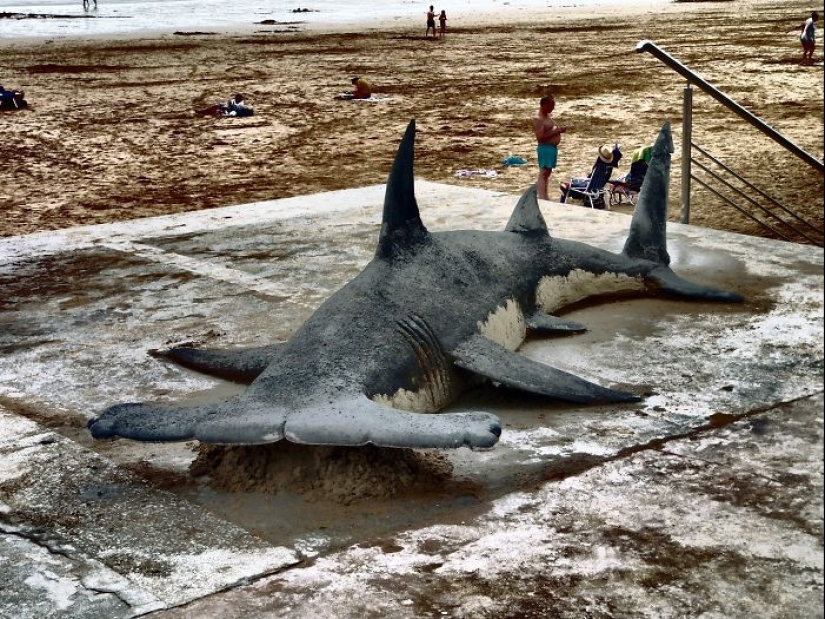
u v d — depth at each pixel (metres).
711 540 4.95
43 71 44.66
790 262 9.80
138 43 63.06
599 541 4.97
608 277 8.69
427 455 5.92
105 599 4.59
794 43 47.66
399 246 7.00
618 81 35.31
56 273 10.04
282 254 10.45
